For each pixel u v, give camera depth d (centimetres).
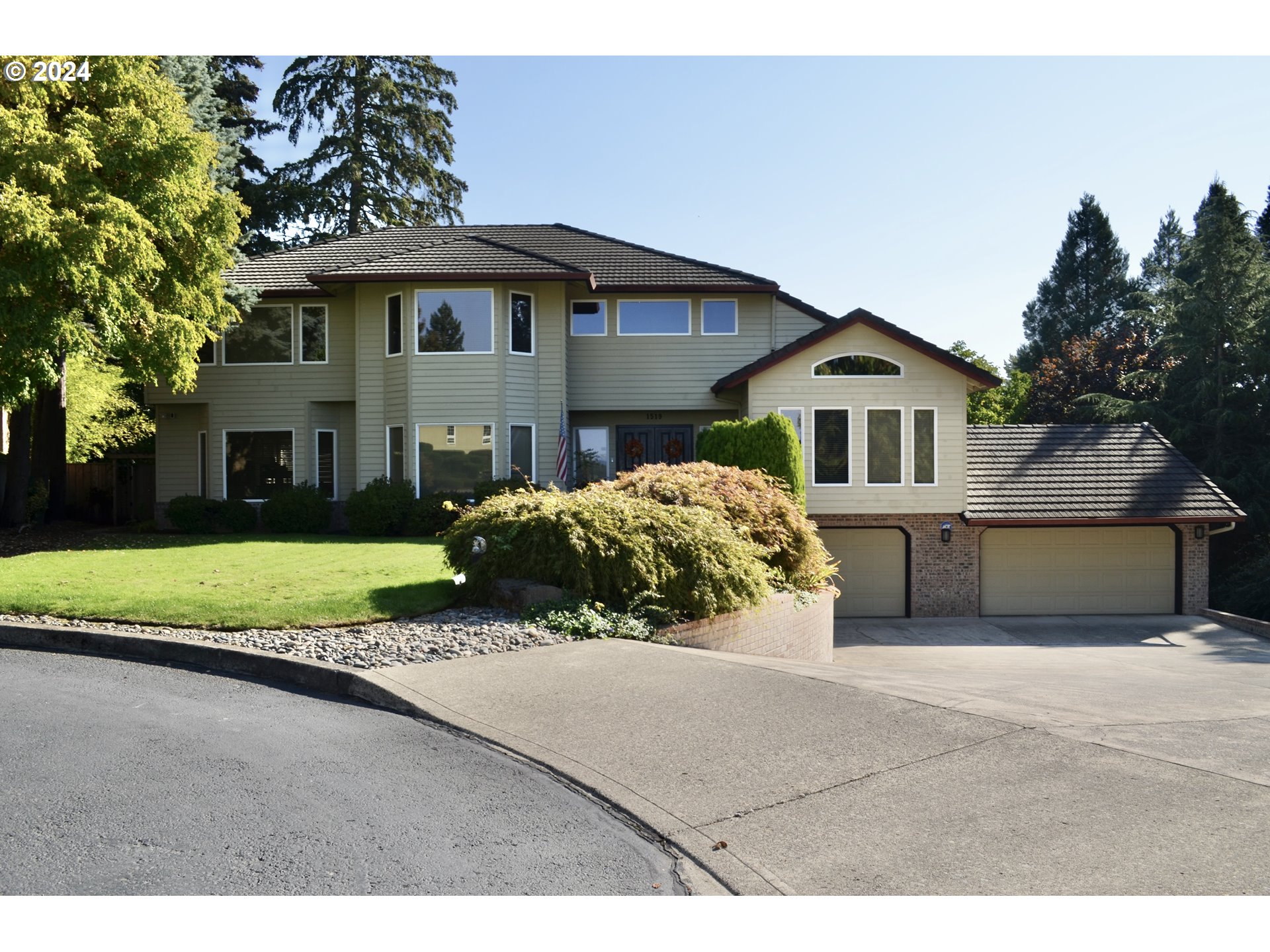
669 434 2538
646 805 484
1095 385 4306
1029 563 2219
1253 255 3238
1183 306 3303
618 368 2488
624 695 688
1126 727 610
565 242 2772
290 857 417
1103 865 401
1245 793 477
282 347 2411
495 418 2197
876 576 2195
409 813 474
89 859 411
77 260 1495
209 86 2331
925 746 564
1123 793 481
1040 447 2402
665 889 395
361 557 1473
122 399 3381
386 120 3822
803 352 2133
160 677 756
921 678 834
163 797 486
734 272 2542
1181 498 2200
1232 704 757
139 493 2988
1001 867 403
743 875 404
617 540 1012
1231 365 3198
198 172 1800
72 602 973
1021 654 1716
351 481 2436
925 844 428
